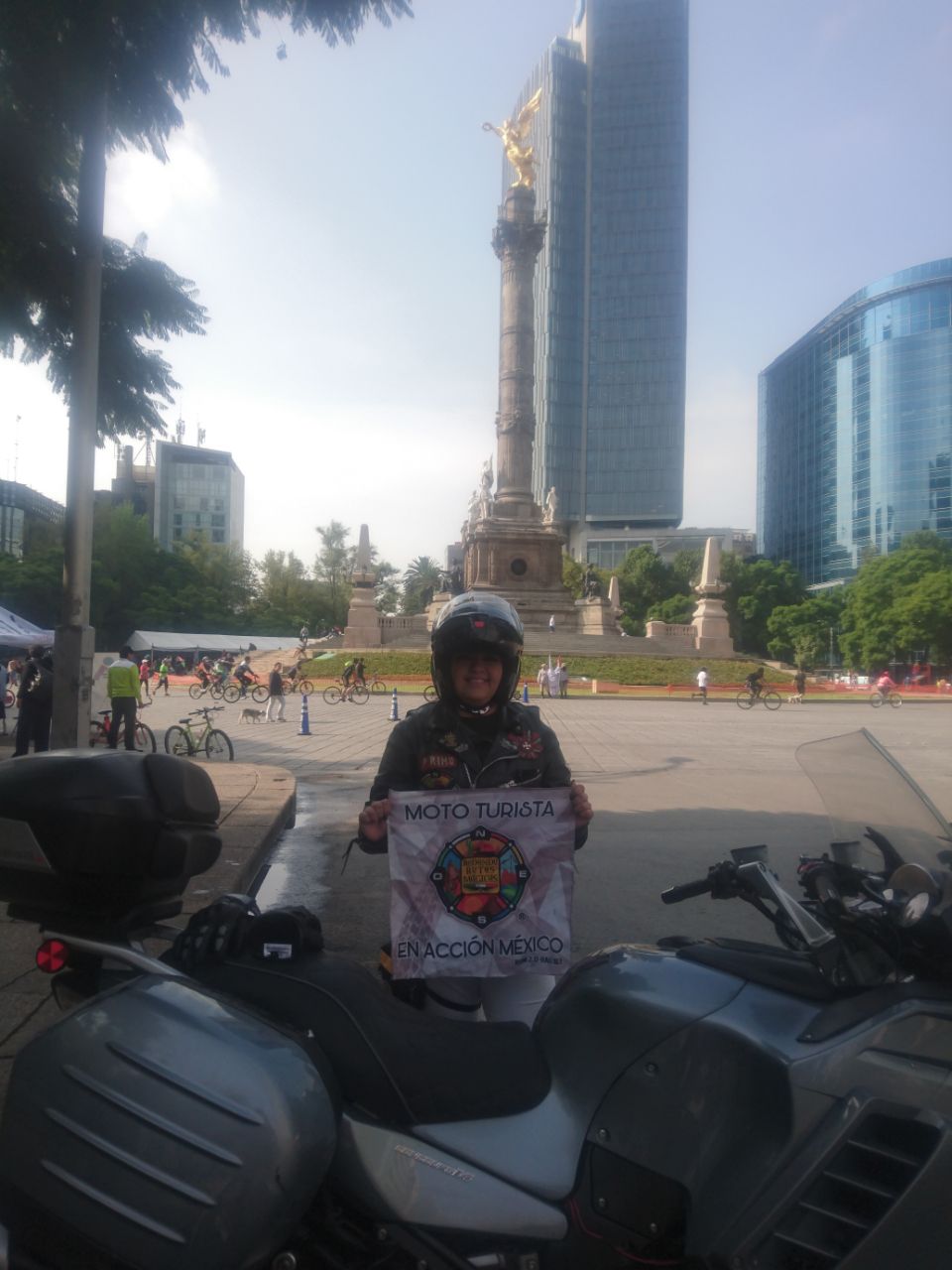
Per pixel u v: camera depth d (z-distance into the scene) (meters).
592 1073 2.11
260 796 10.46
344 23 6.80
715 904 7.00
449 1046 2.12
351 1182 1.96
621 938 6.21
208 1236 1.80
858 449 121.75
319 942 2.25
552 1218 1.99
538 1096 2.12
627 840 9.38
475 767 2.80
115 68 6.85
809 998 2.09
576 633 60.16
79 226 7.71
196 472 149.38
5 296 8.47
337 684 44.09
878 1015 1.97
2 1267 1.89
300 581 107.88
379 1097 2.00
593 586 64.81
